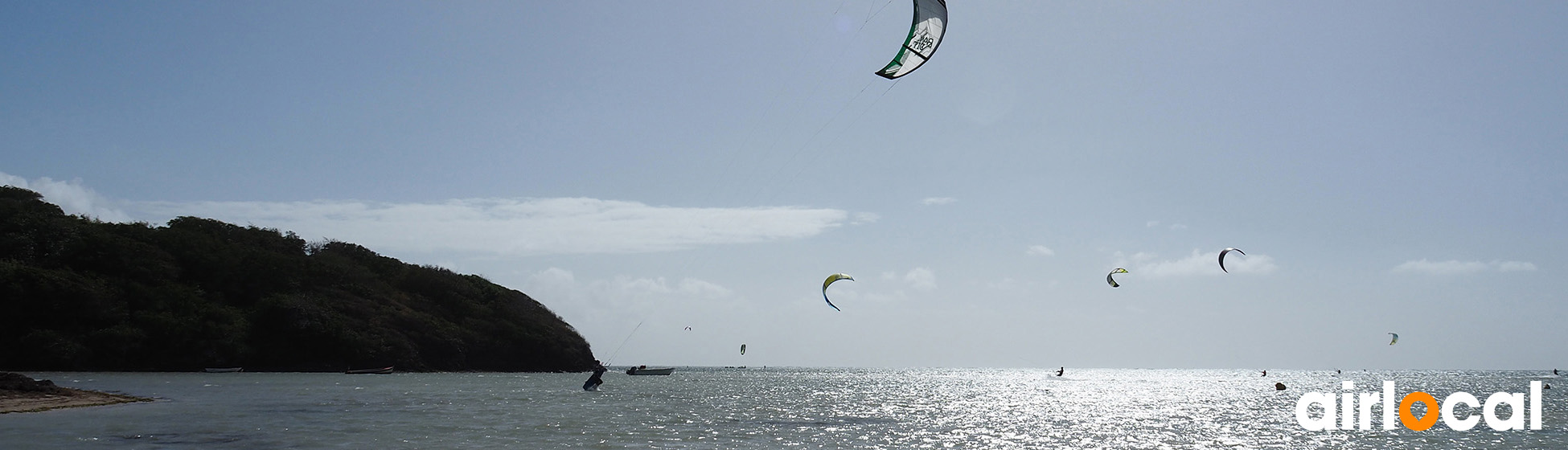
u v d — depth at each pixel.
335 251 131.62
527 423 37.12
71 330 89.06
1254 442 36.41
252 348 97.94
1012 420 46.16
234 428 32.75
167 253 106.44
